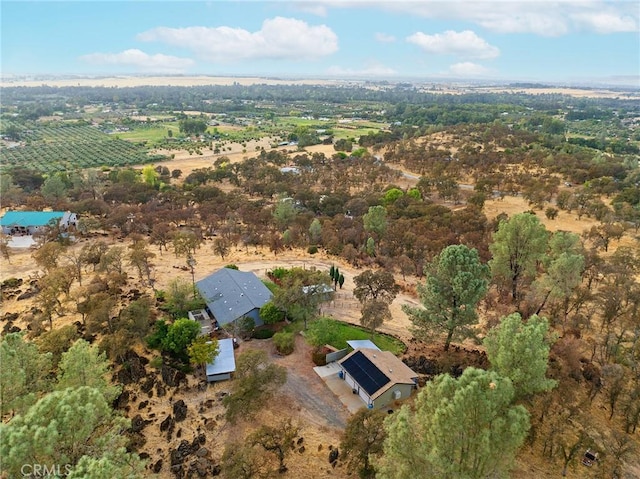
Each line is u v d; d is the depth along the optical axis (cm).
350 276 8950
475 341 5753
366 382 5238
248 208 13338
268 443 4284
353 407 5156
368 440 4034
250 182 17362
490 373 3281
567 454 4431
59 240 10031
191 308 6906
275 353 6147
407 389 5269
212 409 5038
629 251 9050
